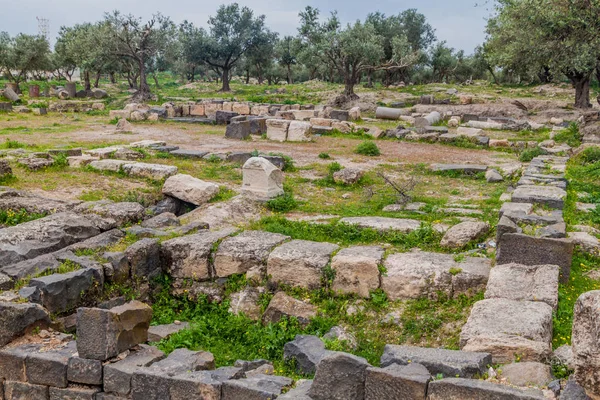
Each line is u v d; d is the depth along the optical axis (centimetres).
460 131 2778
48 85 5978
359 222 1179
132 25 4666
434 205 1381
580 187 1522
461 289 870
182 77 8356
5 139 2430
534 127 3003
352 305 897
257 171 1405
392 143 2569
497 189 1595
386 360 571
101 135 2670
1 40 5653
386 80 5803
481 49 6284
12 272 821
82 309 614
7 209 1191
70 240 1002
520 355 626
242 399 559
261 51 5881
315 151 2284
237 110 3756
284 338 835
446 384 484
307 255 945
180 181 1468
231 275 977
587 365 467
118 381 603
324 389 528
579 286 890
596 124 2559
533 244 900
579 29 2397
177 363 619
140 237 1042
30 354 637
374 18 5800
